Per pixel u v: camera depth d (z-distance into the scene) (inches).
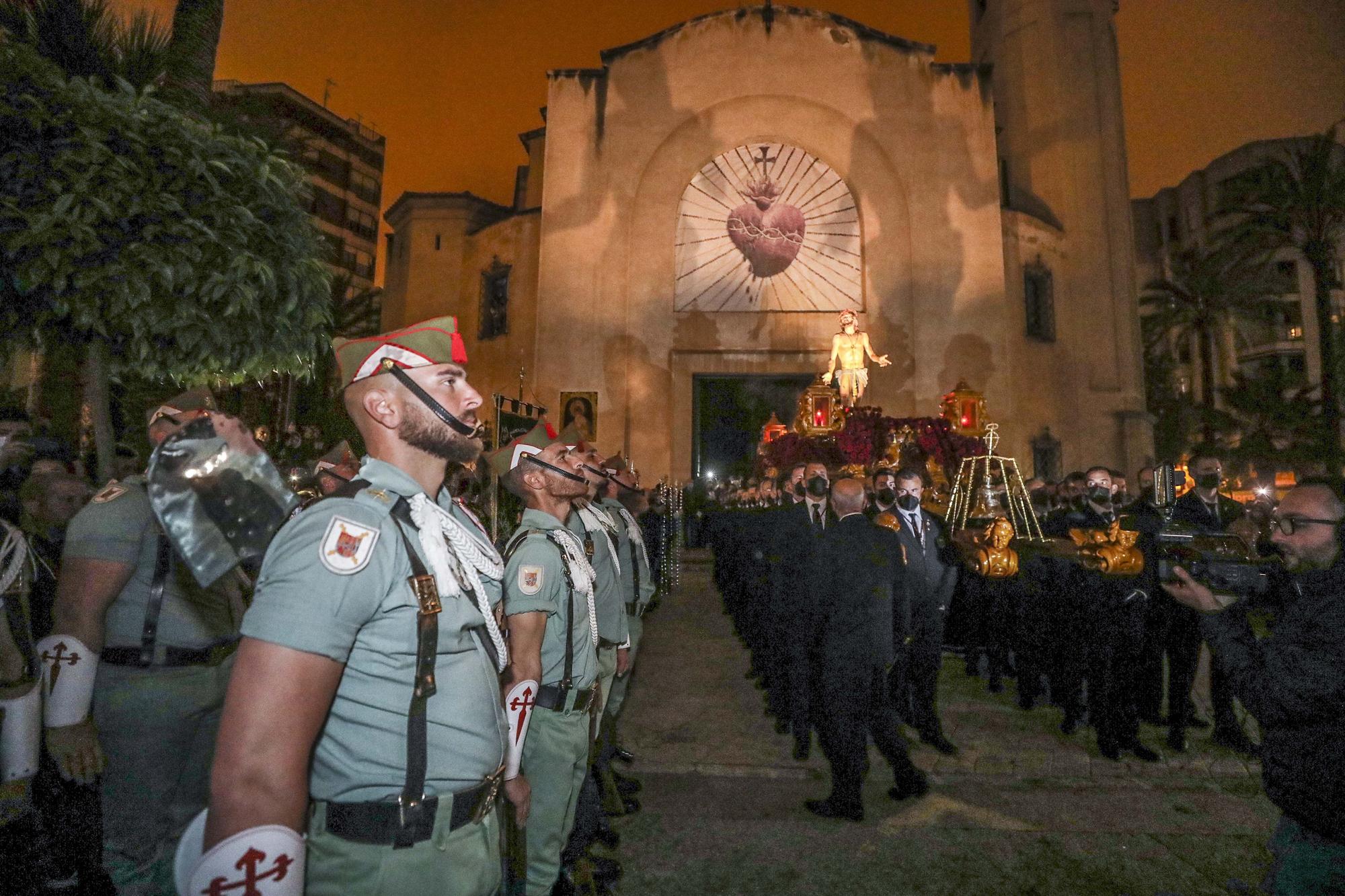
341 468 138.9
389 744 52.4
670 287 885.2
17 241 96.6
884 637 157.2
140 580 94.2
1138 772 178.7
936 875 131.9
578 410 859.4
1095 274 979.3
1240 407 1026.1
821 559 163.5
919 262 880.3
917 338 867.4
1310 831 80.9
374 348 60.2
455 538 59.2
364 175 1598.2
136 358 116.3
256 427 172.4
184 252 107.7
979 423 475.2
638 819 155.5
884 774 179.5
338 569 49.3
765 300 893.8
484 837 58.1
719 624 392.2
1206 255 1196.5
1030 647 230.8
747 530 294.8
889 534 162.6
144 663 92.7
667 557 510.3
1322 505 81.3
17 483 113.5
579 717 108.7
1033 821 153.0
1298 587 85.9
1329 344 840.9
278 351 128.2
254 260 114.5
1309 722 79.4
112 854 92.7
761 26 925.8
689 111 912.9
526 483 113.3
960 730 211.5
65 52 118.6
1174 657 196.4
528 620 95.5
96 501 93.0
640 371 871.1
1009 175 1069.1
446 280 1031.0
